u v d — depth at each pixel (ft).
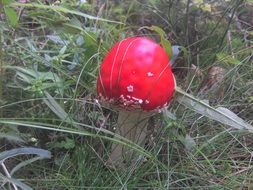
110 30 1.14
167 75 0.79
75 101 0.92
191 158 0.88
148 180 0.85
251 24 1.31
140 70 0.77
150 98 0.77
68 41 1.03
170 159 0.88
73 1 1.14
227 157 0.92
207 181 0.85
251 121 1.00
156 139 0.89
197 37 1.20
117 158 0.86
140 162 0.83
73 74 0.97
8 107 0.92
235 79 1.08
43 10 1.07
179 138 0.87
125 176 0.82
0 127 0.88
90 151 0.86
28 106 0.93
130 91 0.77
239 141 0.92
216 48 1.15
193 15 1.21
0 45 0.87
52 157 0.88
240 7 1.30
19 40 1.08
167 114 0.87
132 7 1.33
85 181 0.82
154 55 0.78
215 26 1.15
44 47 1.09
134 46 0.78
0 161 0.69
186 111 0.96
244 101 1.04
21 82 0.95
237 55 1.16
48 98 0.84
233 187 0.84
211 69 1.11
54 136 0.88
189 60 1.13
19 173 0.84
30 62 0.97
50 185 0.81
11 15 0.83
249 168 0.90
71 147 0.86
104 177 0.83
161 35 0.95
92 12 1.21
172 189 0.83
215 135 0.93
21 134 0.87
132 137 0.85
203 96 1.03
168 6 1.26
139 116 0.83
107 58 0.80
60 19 0.97
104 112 0.95
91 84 0.97
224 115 0.85
